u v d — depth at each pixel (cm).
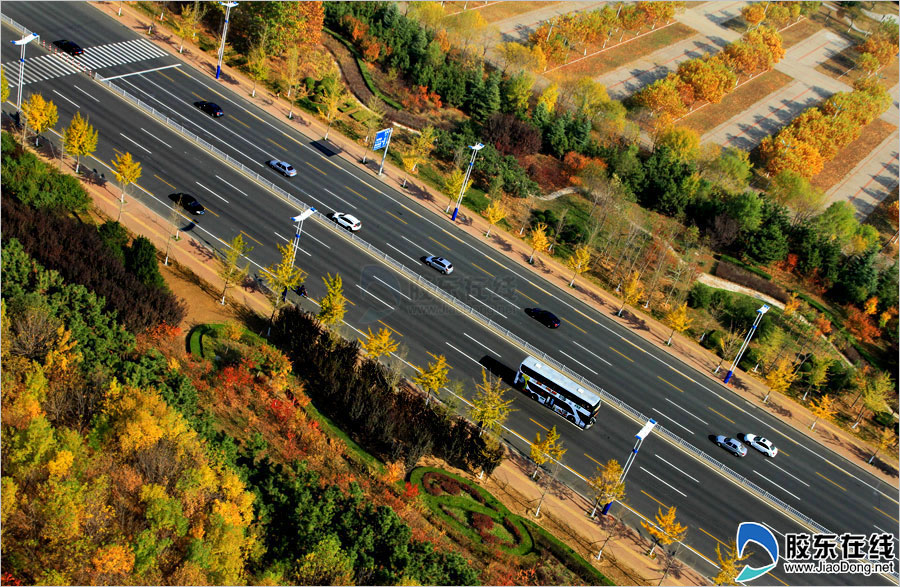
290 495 8450
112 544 7150
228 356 10219
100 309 9419
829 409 11906
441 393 10756
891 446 11812
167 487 7856
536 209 14362
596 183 14762
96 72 14338
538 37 18975
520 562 8994
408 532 8194
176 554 7538
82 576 6988
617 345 12219
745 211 14612
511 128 15525
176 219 11956
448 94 16188
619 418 11131
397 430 9819
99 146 12875
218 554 7512
